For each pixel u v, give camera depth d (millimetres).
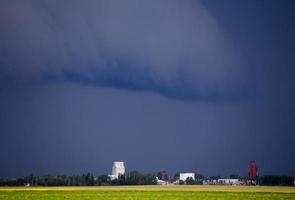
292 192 174625
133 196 143875
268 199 131375
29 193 162125
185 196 144500
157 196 144500
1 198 132625
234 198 135250
